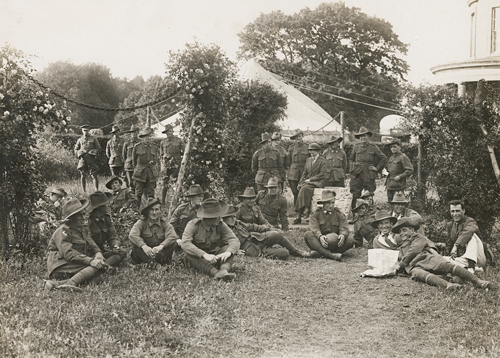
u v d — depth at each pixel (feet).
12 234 28.19
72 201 23.20
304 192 40.55
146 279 22.89
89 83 154.61
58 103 28.84
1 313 17.74
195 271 24.59
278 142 47.75
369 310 20.07
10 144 25.59
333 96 114.42
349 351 16.11
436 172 33.14
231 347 16.24
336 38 120.57
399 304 20.74
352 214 41.37
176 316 18.43
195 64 35.04
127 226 31.14
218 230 25.18
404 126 35.76
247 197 30.58
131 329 17.04
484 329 17.94
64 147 75.46
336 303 20.90
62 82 147.54
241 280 23.84
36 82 27.30
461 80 39.32
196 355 15.52
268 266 26.71
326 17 118.11
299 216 40.96
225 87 37.22
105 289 21.18
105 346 15.67
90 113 151.74
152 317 18.13
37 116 27.25
